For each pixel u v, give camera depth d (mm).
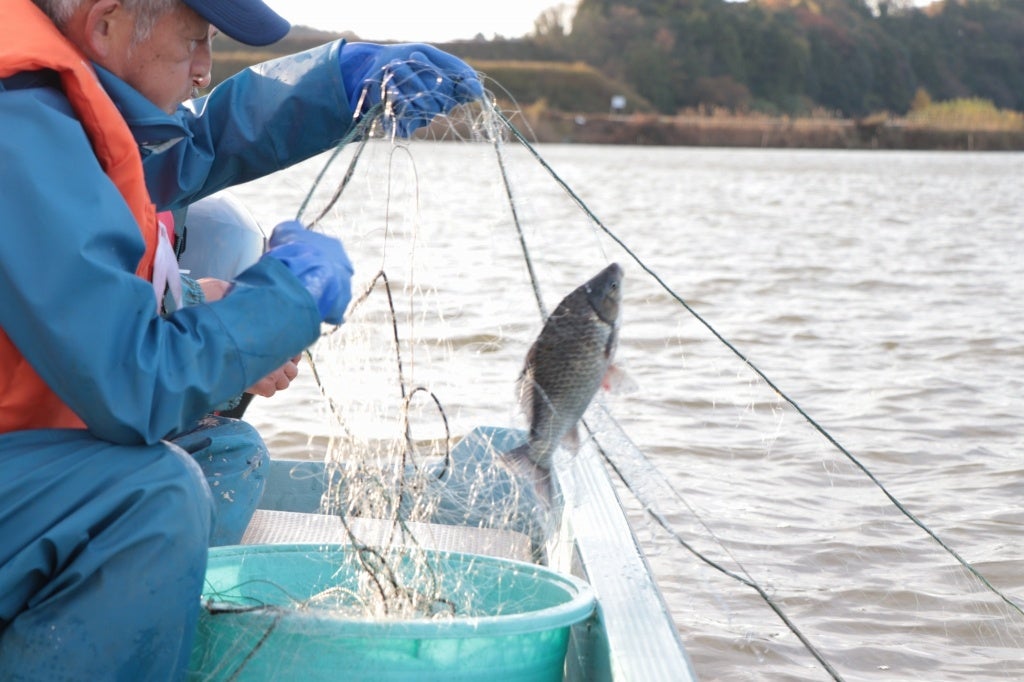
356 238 2682
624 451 2527
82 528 1785
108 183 1821
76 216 1760
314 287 1903
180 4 2016
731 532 4371
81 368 1747
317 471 3270
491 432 3119
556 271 11086
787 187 31609
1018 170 47094
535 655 1967
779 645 3527
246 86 2605
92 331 1744
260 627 1890
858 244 16094
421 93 2355
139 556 1791
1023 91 88812
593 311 1988
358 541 2371
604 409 2484
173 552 1812
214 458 2666
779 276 12258
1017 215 22375
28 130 1786
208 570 2195
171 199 2596
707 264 13133
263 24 2084
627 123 74125
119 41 2008
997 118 83250
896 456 5559
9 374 1888
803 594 3883
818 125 78312
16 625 1808
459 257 10320
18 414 1916
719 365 7336
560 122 70812
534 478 2059
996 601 3908
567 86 73375
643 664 1806
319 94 2545
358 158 2264
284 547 2301
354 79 2547
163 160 2541
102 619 1789
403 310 5266
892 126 79812
